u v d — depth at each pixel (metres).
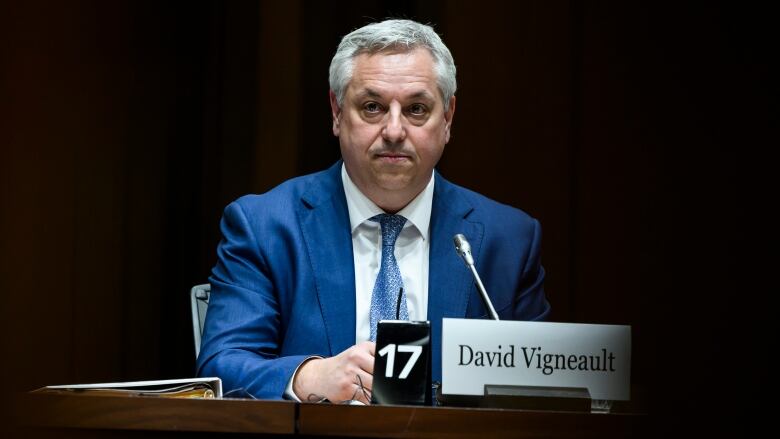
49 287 11.02
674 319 11.94
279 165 12.02
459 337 4.95
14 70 11.08
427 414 4.29
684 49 11.99
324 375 5.60
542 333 4.97
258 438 4.30
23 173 11.03
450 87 7.00
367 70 6.77
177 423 4.29
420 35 6.89
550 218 12.16
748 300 11.80
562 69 12.19
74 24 11.33
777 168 11.82
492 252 7.20
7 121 11.03
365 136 6.76
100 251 11.24
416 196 7.11
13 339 10.88
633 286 11.98
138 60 11.60
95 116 11.36
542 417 4.31
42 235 11.03
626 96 12.08
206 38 11.98
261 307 6.73
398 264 7.03
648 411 5.09
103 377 11.16
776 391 11.58
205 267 11.77
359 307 6.86
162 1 11.74
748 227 11.86
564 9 12.19
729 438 4.46
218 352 6.37
